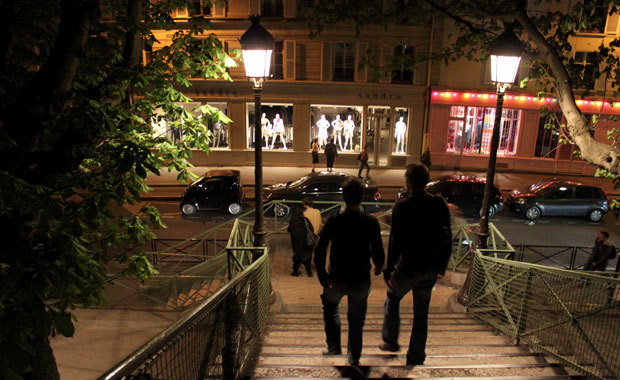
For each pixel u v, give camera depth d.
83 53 4.12
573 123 5.78
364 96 21.30
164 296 9.66
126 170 3.53
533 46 18.92
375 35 20.38
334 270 3.60
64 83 4.00
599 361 3.89
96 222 4.10
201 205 14.55
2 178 3.30
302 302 7.87
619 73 7.36
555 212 15.28
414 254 3.62
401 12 8.85
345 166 22.38
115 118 4.60
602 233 9.02
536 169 22.05
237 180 14.85
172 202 16.38
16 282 2.92
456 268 10.23
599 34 19.75
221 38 20.31
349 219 3.56
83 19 4.04
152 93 5.12
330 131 22.12
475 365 3.82
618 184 7.79
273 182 18.80
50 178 3.86
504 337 5.36
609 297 4.12
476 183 14.47
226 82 20.86
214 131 21.91
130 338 7.19
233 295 3.42
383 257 3.54
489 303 6.27
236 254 7.18
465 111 21.52
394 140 22.23
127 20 4.45
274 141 22.16
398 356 4.17
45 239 3.36
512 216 15.76
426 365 3.75
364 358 4.13
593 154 5.58
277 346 4.52
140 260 4.89
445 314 6.74
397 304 4.16
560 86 5.87
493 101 21.20
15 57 5.44
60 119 3.86
